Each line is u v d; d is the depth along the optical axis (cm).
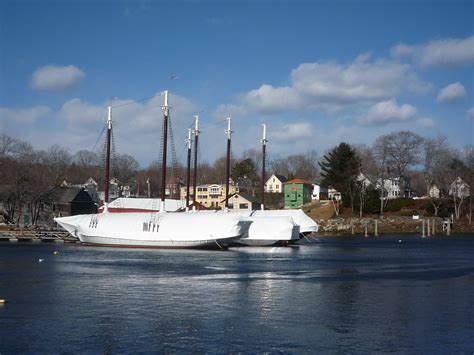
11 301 3725
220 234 8206
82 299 3816
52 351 2541
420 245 10688
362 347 2652
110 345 2644
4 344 2645
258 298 3909
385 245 10675
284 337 2812
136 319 3184
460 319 3247
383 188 17400
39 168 13712
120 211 11094
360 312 3434
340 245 10606
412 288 4456
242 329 2967
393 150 17975
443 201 16975
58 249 8344
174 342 2703
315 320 3198
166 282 4669
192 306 3588
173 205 12019
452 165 16988
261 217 9531
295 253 8219
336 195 18600
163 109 9619
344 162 17200
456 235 15025
